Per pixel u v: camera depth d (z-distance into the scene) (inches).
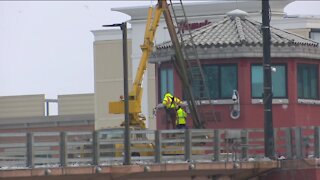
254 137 5162.4
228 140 4532.5
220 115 5359.3
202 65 5393.7
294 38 5565.9
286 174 4571.9
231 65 5359.3
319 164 4537.4
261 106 5344.5
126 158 4062.5
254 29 5521.7
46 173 3772.1
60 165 3929.6
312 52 5497.1
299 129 4623.5
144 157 4293.8
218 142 4468.5
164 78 5561.0
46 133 3902.6
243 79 5329.7
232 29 5531.5
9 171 3671.3
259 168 4522.6
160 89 5585.6
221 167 4362.7
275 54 5388.8
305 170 4537.4
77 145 3998.5
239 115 5334.6
